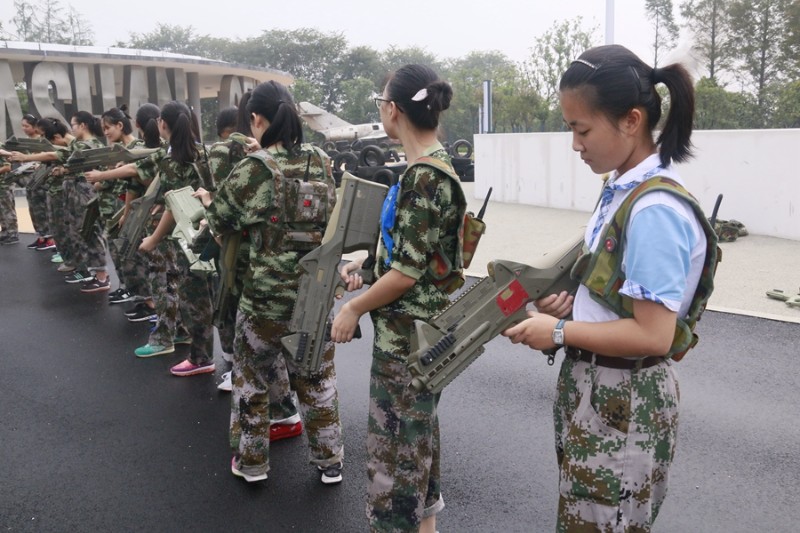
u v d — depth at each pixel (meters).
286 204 3.02
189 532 3.01
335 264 2.78
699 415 3.94
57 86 19.70
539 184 12.48
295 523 3.06
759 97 22.16
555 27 26.75
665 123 1.62
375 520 2.42
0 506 3.25
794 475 3.28
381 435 2.38
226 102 27.06
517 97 27.03
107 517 3.14
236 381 3.30
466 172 16.75
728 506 3.04
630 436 1.68
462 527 2.95
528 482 3.32
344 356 5.34
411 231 2.14
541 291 1.93
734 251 8.11
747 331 5.32
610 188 1.70
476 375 4.75
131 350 5.67
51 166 8.33
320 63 58.75
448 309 1.99
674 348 1.68
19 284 8.23
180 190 4.38
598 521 1.71
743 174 9.09
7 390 4.82
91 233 6.36
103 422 4.23
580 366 1.76
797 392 4.21
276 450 3.75
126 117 6.18
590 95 1.59
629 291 1.56
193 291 4.76
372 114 51.53
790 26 22.36
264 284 3.06
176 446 3.88
